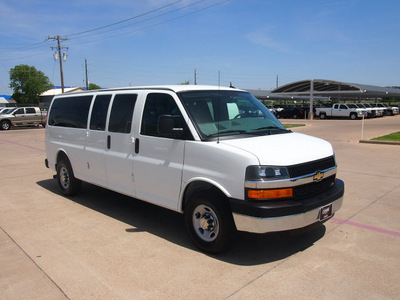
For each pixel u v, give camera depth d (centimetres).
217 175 380
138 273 364
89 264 385
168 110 444
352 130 2131
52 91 6350
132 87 514
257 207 349
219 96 470
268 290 328
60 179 680
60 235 472
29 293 329
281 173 358
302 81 4041
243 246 429
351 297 315
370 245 429
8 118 2719
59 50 3969
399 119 3406
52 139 691
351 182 743
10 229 496
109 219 537
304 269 369
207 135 408
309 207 368
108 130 531
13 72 7231
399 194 650
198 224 415
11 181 812
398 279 347
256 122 469
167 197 443
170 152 432
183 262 388
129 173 494
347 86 4197
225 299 314
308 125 2639
